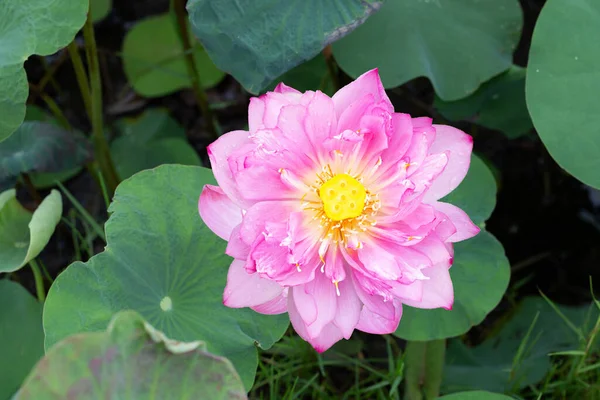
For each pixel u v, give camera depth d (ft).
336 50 3.83
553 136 3.50
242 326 3.29
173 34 4.48
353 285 3.14
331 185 3.14
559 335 3.92
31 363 3.45
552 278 4.25
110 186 4.16
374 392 3.81
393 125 3.13
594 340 3.77
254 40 3.51
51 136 3.84
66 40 3.43
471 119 3.97
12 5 3.43
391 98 4.33
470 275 3.58
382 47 3.81
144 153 4.26
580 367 3.71
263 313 3.20
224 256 3.35
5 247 3.61
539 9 4.36
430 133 3.14
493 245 3.60
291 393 3.64
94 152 4.04
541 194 4.41
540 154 4.42
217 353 3.26
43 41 3.42
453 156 3.20
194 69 4.22
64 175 4.32
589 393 3.75
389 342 3.92
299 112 3.08
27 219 3.74
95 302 3.23
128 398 2.95
